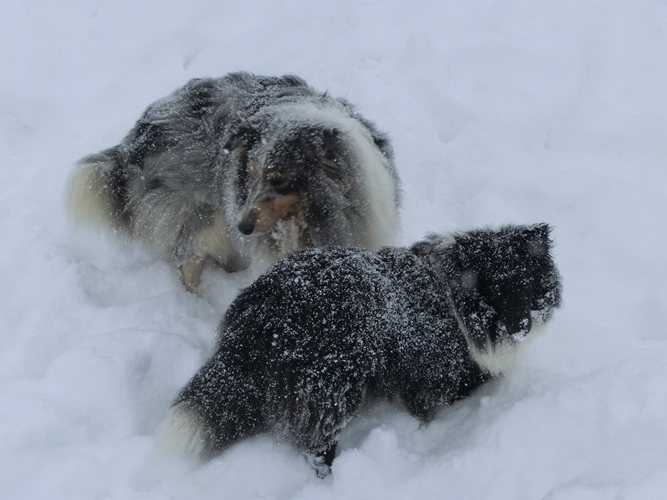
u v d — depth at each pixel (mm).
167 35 4688
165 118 3465
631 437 2941
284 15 4754
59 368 3107
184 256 3494
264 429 2994
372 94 4148
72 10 4941
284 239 3352
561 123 4039
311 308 2947
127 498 2906
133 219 3523
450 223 3711
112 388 3090
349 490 2928
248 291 3010
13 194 3744
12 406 3041
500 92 4109
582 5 4703
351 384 2953
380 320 2982
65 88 4324
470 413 3088
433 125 4039
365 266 3029
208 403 2951
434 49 4371
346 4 4871
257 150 3309
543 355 3219
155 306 3369
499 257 3051
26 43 4656
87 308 3318
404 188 3811
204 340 3299
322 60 4375
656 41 4430
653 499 2807
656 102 4121
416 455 2990
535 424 2977
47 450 2979
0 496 2918
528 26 4605
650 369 3027
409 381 3029
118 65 4508
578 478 2883
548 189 3754
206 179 3439
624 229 3609
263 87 3518
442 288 3068
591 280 3510
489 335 3061
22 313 3299
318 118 3312
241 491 2959
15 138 4027
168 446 2947
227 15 4871
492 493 2893
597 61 4305
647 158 3904
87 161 3527
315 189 3297
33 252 3482
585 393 3006
